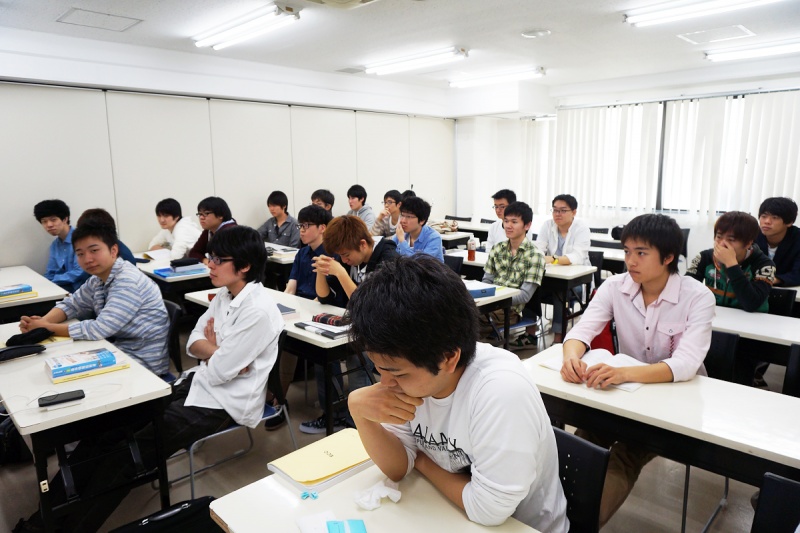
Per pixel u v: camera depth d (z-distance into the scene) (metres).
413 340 0.81
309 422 2.82
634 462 1.60
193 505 1.52
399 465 1.12
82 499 1.67
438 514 1.02
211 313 2.25
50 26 3.89
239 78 5.25
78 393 1.63
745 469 1.32
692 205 6.28
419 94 7.02
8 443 2.44
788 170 5.59
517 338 4.11
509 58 5.32
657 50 4.98
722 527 1.96
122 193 4.71
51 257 4.11
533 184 7.77
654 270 1.72
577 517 1.18
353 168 6.54
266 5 3.52
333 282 2.84
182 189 5.09
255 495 1.10
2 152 4.07
